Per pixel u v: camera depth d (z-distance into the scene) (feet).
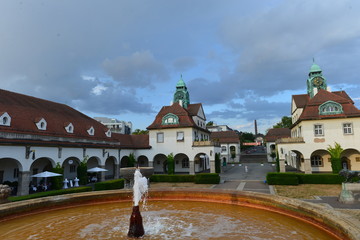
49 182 86.12
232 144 230.48
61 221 32.09
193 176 92.02
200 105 148.87
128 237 25.94
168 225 29.86
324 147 97.86
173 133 121.19
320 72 135.54
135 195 27.91
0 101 76.28
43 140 73.20
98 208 39.68
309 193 62.39
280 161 101.91
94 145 92.22
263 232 26.53
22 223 30.99
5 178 74.43
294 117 143.64
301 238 24.30
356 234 19.89
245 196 39.24
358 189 48.42
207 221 31.24
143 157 138.10
